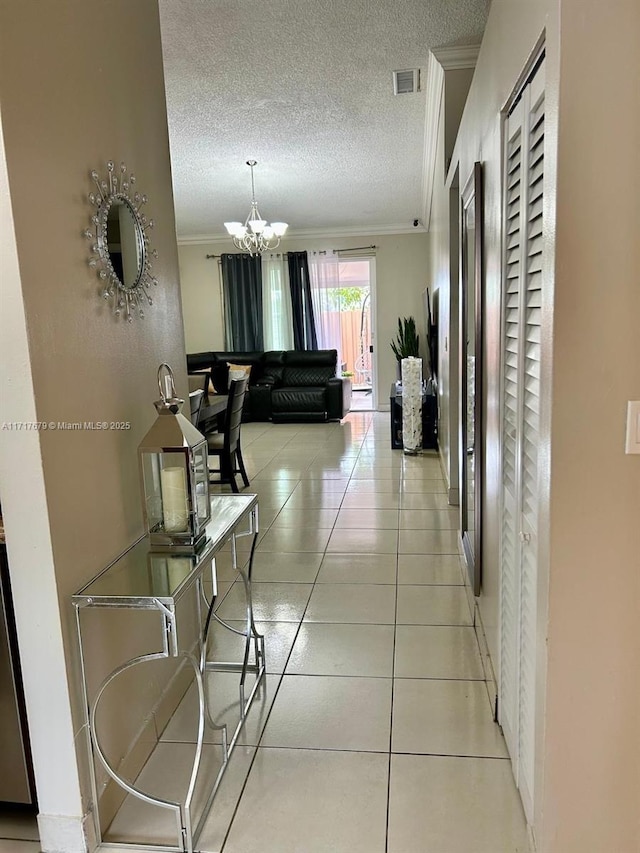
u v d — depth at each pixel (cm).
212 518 205
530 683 155
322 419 820
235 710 216
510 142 171
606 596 128
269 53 349
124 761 179
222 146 506
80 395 156
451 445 433
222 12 303
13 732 157
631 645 129
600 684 131
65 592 148
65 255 149
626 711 132
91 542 161
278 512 439
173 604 145
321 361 873
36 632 147
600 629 129
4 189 129
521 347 157
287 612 285
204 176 594
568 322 120
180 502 173
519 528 164
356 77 385
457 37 340
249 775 183
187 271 927
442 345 514
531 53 136
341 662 242
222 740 200
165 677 211
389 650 250
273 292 905
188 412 230
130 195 184
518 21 152
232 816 168
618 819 137
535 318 144
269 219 809
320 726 205
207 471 187
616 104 113
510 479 179
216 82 384
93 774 158
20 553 144
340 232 883
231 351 914
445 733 199
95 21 165
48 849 158
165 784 182
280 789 177
